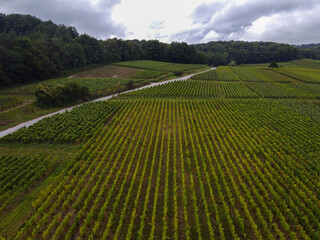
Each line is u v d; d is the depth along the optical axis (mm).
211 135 33312
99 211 18750
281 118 41031
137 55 153625
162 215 18484
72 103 53438
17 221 17719
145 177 23438
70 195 20438
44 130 34656
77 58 102812
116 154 28359
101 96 60594
